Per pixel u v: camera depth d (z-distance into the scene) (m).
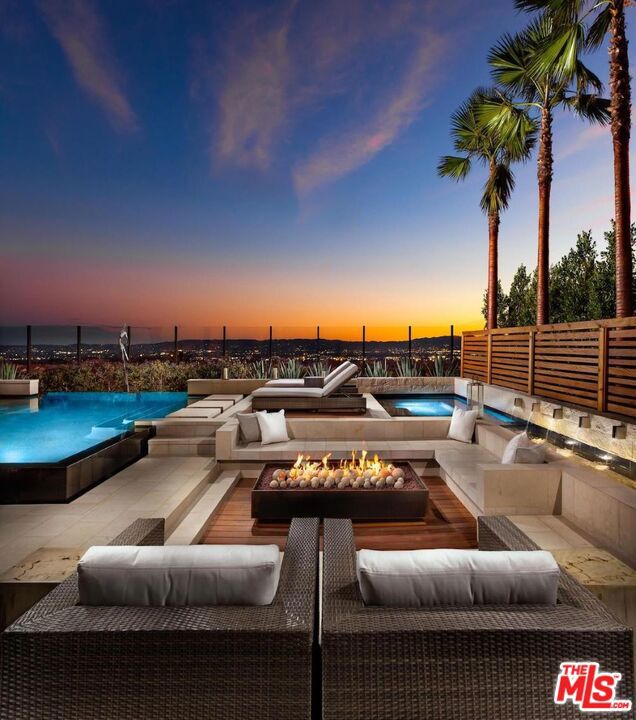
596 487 3.28
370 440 5.89
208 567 1.55
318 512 4.01
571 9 6.87
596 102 9.23
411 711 1.41
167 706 1.43
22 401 11.05
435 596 1.55
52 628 1.43
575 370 7.36
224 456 5.27
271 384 9.60
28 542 3.27
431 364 13.67
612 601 2.49
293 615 1.51
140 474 4.86
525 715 1.42
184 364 13.25
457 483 4.49
